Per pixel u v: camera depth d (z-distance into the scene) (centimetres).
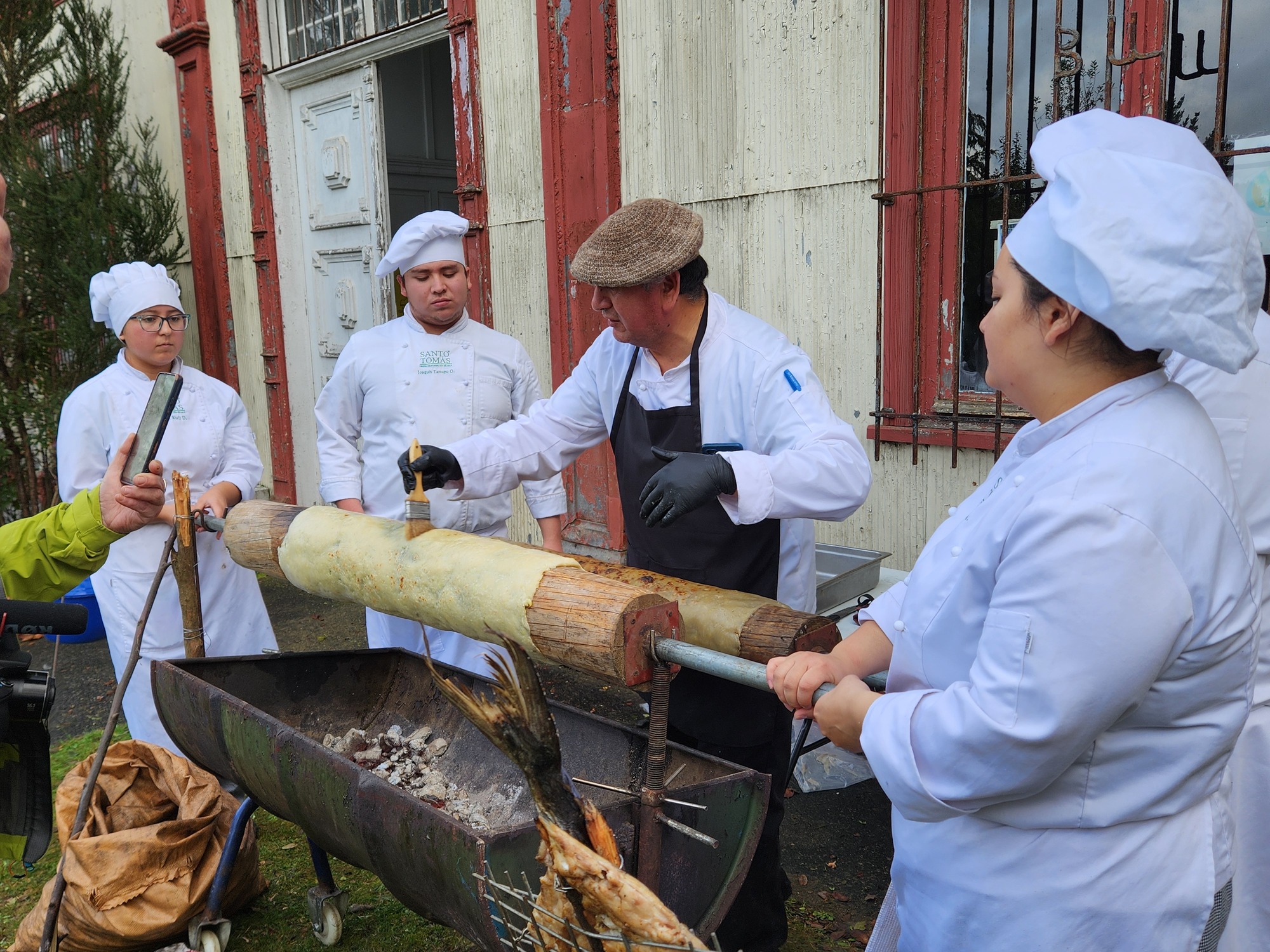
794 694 145
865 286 361
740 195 396
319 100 612
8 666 172
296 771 196
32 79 708
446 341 333
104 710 422
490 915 153
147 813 263
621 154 437
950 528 136
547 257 475
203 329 721
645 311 210
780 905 228
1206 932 126
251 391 699
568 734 224
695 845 173
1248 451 174
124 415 329
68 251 621
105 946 238
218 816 259
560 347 477
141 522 203
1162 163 107
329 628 512
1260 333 178
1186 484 112
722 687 214
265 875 292
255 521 253
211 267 704
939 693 123
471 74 501
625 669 164
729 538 217
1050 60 313
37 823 178
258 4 617
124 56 666
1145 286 104
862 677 154
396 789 173
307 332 664
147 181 668
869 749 126
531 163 482
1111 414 118
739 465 186
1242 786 181
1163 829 122
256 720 206
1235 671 118
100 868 237
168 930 243
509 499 344
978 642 126
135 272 333
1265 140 277
